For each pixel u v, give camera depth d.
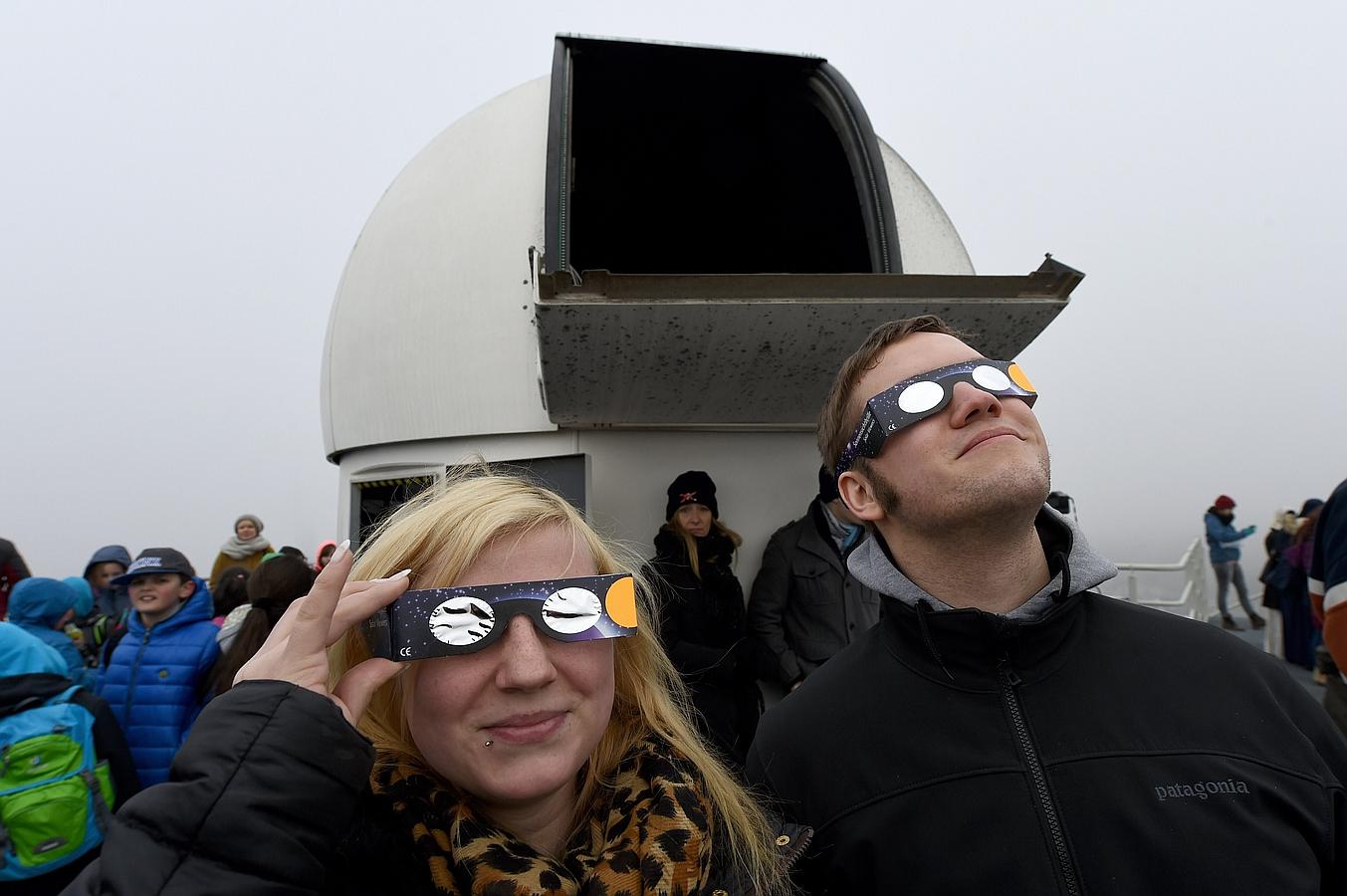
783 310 2.03
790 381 2.55
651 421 3.14
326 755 0.75
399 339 3.46
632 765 1.01
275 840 0.70
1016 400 1.15
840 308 2.03
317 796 0.73
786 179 4.05
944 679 1.15
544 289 1.97
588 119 3.73
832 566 2.95
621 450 3.29
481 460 1.19
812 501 3.26
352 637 0.97
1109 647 1.14
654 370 2.39
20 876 2.02
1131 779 1.02
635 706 1.11
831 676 1.29
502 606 0.84
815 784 1.18
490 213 3.37
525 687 0.82
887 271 3.07
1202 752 1.03
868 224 3.13
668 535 2.90
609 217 4.44
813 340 2.21
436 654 0.82
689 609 2.76
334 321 3.98
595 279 1.96
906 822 1.07
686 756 1.04
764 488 3.41
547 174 2.81
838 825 1.13
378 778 0.90
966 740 1.10
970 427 1.11
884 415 1.14
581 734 0.88
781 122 3.72
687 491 2.91
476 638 0.83
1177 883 0.96
